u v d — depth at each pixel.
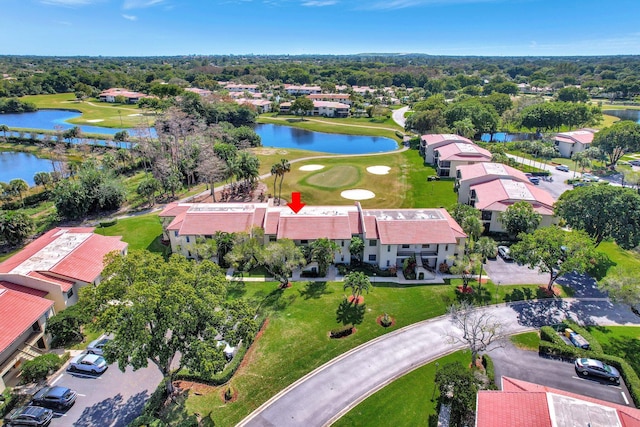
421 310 48.91
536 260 49.31
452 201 85.56
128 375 38.94
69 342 43.22
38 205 85.69
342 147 143.25
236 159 87.75
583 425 26.02
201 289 33.03
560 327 45.09
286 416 34.19
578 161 106.56
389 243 56.94
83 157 116.81
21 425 32.84
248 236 58.31
